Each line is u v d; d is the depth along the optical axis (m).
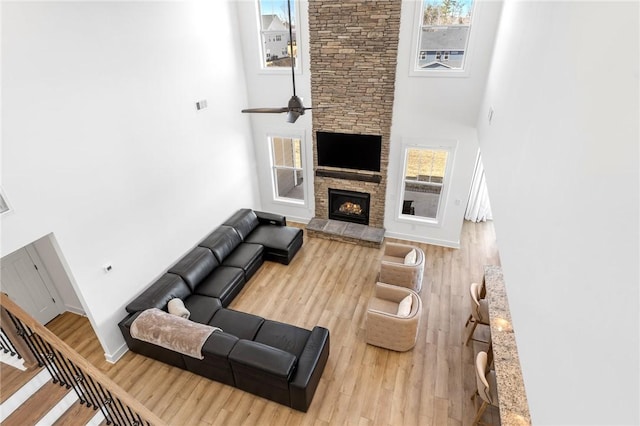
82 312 5.51
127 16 4.32
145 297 4.89
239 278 5.77
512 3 4.01
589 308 1.17
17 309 2.61
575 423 1.14
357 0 5.56
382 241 7.06
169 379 4.43
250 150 7.40
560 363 1.34
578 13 1.79
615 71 1.26
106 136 4.25
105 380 2.52
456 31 5.44
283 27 6.26
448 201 6.64
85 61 3.89
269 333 4.58
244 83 6.85
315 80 6.43
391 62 5.84
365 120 6.44
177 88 5.26
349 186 7.16
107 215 4.41
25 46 3.33
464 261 6.57
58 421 3.04
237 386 4.27
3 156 3.28
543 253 1.77
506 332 3.78
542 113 2.17
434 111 6.03
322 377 4.41
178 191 5.57
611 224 1.10
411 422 3.90
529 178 2.25
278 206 8.09
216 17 5.84
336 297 5.76
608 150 1.22
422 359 4.64
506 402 3.06
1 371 3.16
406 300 4.71
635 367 0.85
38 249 5.09
